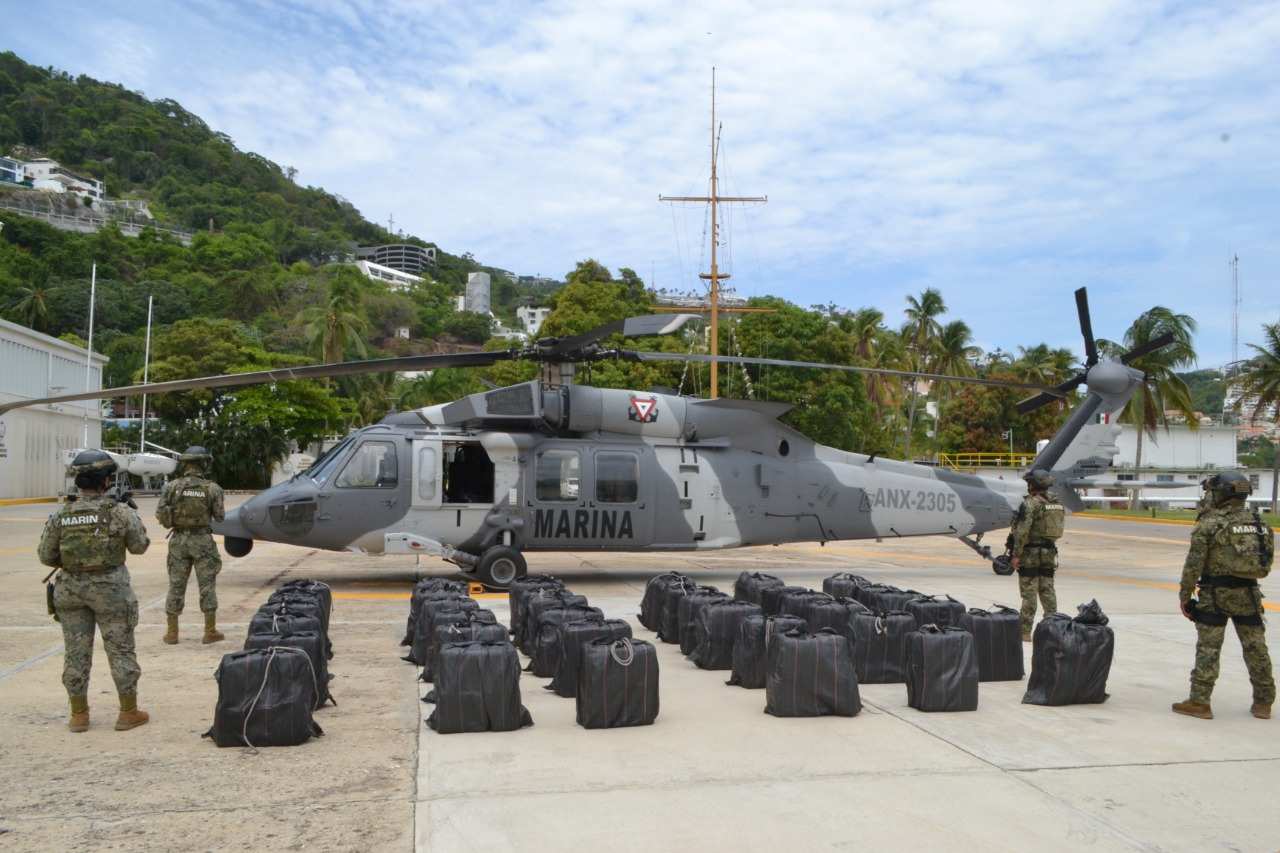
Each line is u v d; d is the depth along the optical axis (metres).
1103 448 16.05
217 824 4.48
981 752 5.80
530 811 4.68
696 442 14.73
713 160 39.59
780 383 46.19
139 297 103.31
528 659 8.51
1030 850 4.28
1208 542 6.79
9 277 93.25
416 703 6.86
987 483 16.06
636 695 6.25
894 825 4.56
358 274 150.25
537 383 13.91
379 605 11.95
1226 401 70.12
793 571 16.89
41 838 4.29
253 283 108.94
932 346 67.69
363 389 68.19
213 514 9.15
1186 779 5.36
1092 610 7.26
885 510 15.39
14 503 37.22
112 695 7.02
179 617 10.66
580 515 13.88
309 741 5.86
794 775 5.30
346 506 13.11
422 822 4.52
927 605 8.61
